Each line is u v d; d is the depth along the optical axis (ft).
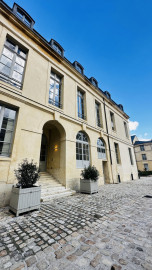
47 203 16.47
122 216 11.58
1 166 15.72
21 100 19.61
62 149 26.30
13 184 15.99
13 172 16.39
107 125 44.42
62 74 29.96
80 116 33.94
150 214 11.87
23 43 22.80
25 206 12.59
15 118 19.15
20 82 20.86
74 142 27.91
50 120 24.03
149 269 5.46
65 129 26.53
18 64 21.85
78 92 36.09
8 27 20.66
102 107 44.70
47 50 27.07
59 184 23.91
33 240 7.84
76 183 25.40
